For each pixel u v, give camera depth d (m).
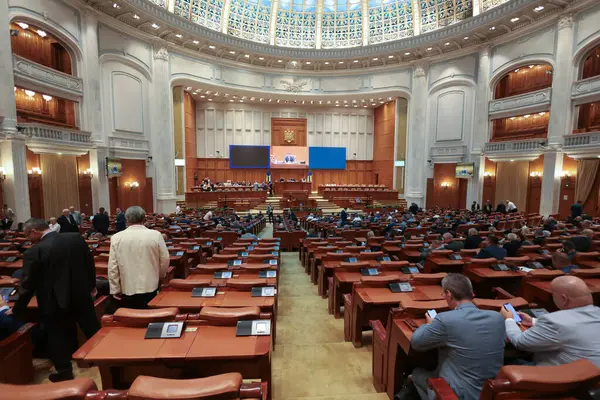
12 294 3.39
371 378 3.01
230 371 2.13
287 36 21.58
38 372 3.12
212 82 19.53
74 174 13.70
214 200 20.12
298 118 25.66
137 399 1.39
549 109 14.95
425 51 19.30
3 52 10.20
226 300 3.15
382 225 10.47
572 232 8.18
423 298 3.19
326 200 21.89
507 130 17.84
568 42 13.86
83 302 2.96
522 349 2.03
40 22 11.80
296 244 10.23
